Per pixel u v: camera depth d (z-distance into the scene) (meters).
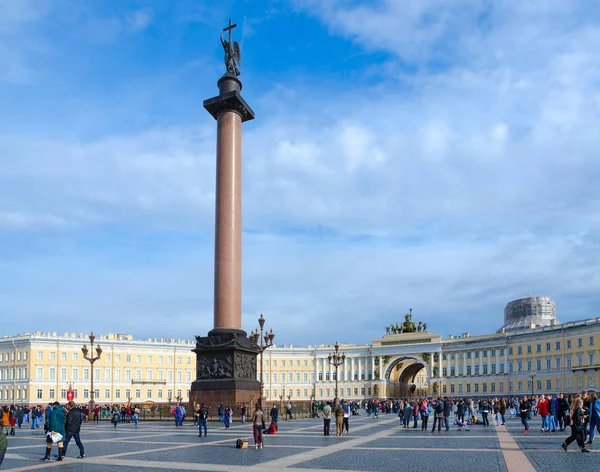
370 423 48.84
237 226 47.22
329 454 22.06
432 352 132.88
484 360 124.44
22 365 106.44
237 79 50.62
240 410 43.50
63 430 21.03
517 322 150.50
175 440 28.78
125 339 120.62
